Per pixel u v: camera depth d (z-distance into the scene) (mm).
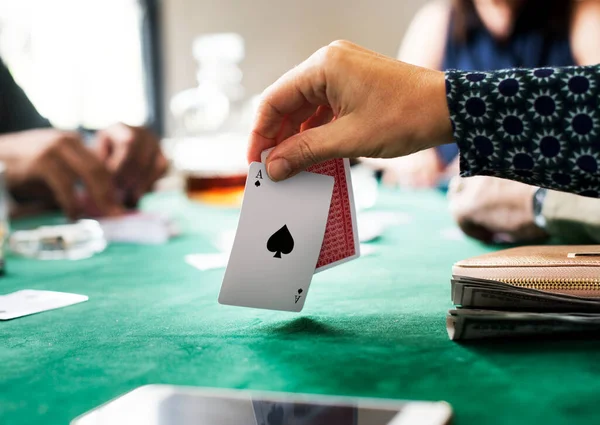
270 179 844
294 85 855
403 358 694
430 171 2859
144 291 1109
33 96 3111
